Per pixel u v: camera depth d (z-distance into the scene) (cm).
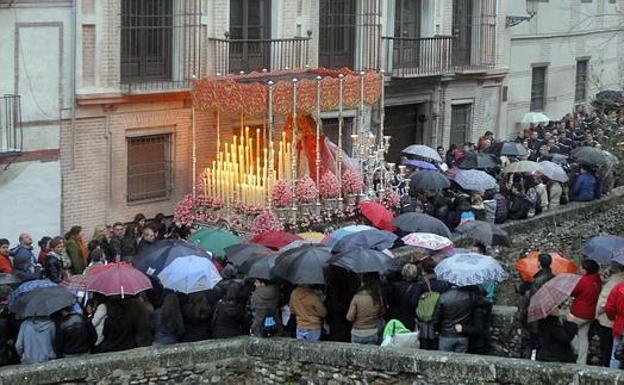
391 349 1541
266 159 2286
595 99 3794
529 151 2834
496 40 3406
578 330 1547
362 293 1602
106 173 2369
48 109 2252
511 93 3619
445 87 3234
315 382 1584
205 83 2347
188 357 1588
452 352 1522
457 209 2277
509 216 2491
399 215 2097
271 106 2253
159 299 1681
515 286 2102
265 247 1784
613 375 1391
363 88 2423
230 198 2336
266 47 2684
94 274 1608
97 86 2322
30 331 1524
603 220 2752
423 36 3142
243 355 1623
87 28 2295
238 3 2612
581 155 2755
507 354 1672
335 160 2411
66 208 2306
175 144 2491
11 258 2002
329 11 2856
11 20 2173
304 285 1631
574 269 1723
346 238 1745
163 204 2489
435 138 3228
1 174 2192
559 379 1420
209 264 1623
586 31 4050
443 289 1598
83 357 1541
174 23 2477
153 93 2397
